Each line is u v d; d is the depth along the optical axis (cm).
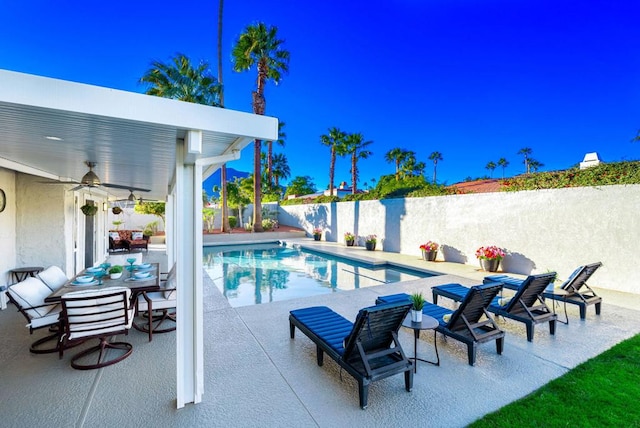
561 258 838
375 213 1519
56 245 677
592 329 479
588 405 290
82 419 272
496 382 335
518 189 942
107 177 623
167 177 612
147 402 297
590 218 782
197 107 260
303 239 1991
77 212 819
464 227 1108
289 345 428
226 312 568
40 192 664
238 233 2000
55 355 391
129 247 1348
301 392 317
